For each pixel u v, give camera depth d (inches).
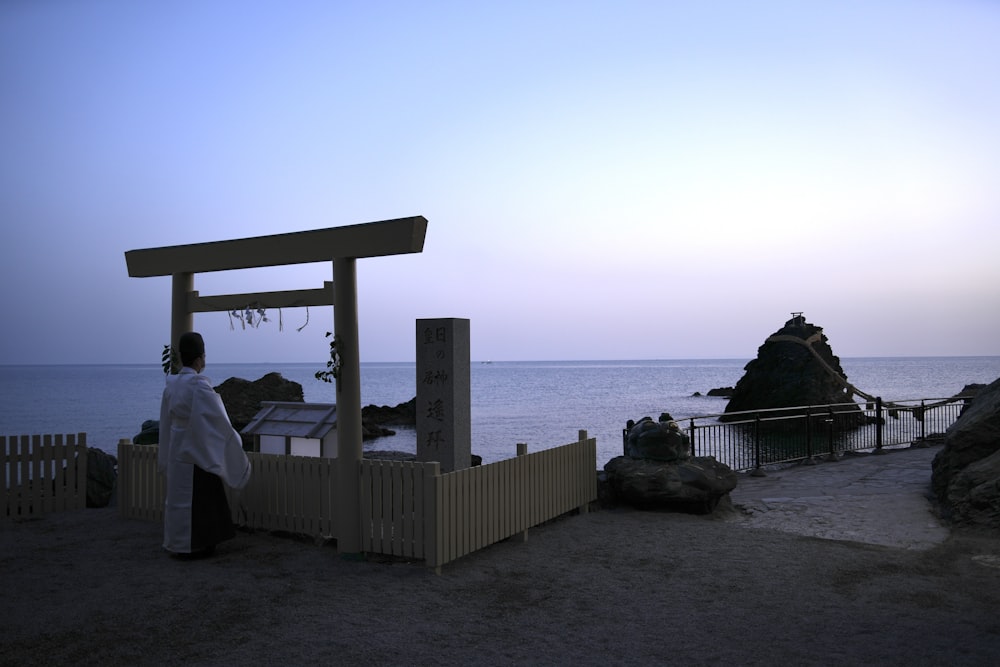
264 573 265.4
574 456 366.9
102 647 194.5
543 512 335.6
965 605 227.5
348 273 296.4
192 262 351.3
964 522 338.6
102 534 331.3
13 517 369.7
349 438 288.5
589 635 203.9
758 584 251.8
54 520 363.9
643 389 3836.1
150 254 368.2
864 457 606.9
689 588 247.8
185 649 193.0
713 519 372.8
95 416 2092.8
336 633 204.7
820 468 549.3
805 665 181.9
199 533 283.3
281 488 319.3
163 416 295.9
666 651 191.6
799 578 258.8
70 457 394.0
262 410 411.2
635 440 406.9
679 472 381.7
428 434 368.8
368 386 5009.8
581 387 4082.2
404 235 277.7
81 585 250.5
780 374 1446.9
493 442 1389.0
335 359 291.1
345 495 288.2
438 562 264.4
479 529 288.4
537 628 209.5
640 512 380.5
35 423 1846.7
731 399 1556.3
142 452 363.9
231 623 212.8
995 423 382.6
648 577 261.0
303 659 186.4
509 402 2719.0
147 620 215.5
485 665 182.9
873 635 201.6
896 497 417.1
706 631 206.4
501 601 234.4
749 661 184.5
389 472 279.9
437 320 368.8
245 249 327.9
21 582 254.4
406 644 196.7
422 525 270.7
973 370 6353.3
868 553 295.0
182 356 296.4
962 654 187.2
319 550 299.0
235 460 292.7
